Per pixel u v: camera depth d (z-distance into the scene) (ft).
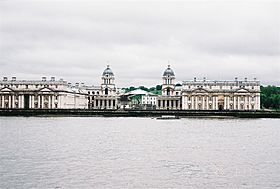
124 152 267.59
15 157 242.58
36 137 355.77
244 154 261.03
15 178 188.65
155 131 429.38
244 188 174.50
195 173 200.85
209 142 330.13
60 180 185.78
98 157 245.86
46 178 188.96
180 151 273.75
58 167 212.84
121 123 565.12
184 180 186.91
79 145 302.86
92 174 197.36
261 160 237.66
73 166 215.72
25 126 481.87
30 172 200.44
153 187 175.94
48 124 522.06
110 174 197.67
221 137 370.94
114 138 356.38
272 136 382.63
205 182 183.73
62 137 358.84
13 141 323.37
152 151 272.92
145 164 222.89
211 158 244.01
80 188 173.68
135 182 183.42
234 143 323.16
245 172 203.21
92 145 303.89
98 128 465.06
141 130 440.45
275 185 179.11
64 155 252.01
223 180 187.01
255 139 355.77
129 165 219.82
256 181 185.47
